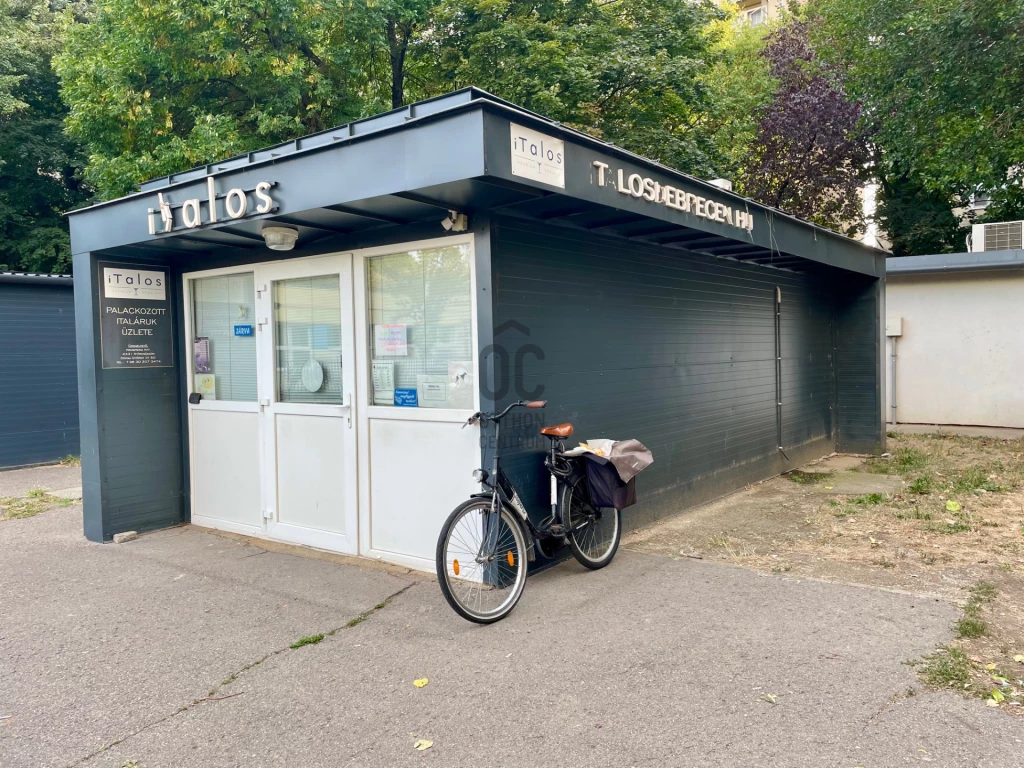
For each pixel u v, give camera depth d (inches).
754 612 149.9
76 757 104.1
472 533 155.0
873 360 350.6
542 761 99.6
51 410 400.2
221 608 161.3
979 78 394.0
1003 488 263.4
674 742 102.7
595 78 534.6
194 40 450.9
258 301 212.4
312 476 204.5
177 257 229.8
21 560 202.4
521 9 586.9
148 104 478.6
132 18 456.1
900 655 127.4
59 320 404.2
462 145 131.3
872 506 241.8
